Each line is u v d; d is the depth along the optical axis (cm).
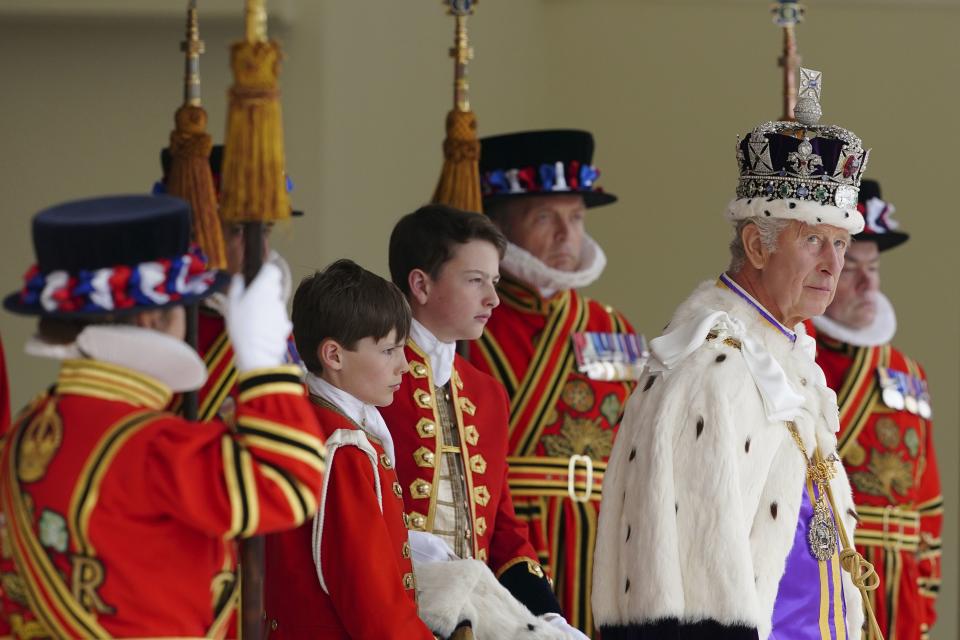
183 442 919
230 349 1366
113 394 936
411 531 1257
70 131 2055
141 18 2031
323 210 2050
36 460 927
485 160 1800
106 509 910
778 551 1201
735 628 1155
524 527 1416
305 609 1145
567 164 1789
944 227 2583
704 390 1208
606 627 1228
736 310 1265
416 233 1386
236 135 1034
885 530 1912
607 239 2625
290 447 936
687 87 2619
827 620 1239
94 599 916
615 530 1238
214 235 1283
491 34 2427
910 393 1966
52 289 930
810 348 1331
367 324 1184
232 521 916
